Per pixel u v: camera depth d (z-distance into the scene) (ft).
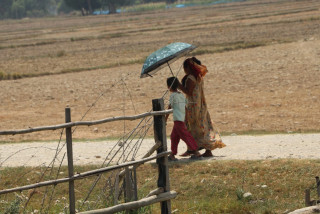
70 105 152.05
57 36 467.93
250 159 74.13
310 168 66.90
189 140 73.36
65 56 286.25
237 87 160.76
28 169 75.66
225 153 80.18
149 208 52.34
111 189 54.24
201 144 75.10
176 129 73.46
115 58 257.34
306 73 172.96
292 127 109.40
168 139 97.66
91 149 90.07
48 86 186.80
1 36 543.39
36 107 152.05
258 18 436.76
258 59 209.05
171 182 66.23
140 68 212.23
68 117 42.70
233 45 258.16
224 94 152.25
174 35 353.72
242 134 101.71
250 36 297.33
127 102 149.89
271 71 181.78
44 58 283.59
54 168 75.77
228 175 67.31
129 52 278.67
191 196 62.13
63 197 62.54
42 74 218.59
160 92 161.99
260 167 68.69
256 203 58.23
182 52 63.57
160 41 323.57
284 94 145.79
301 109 127.13
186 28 398.01
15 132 39.55
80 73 214.90
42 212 55.62
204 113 75.05
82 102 155.33
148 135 106.42
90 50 307.17
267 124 113.60
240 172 67.92
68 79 199.82
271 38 277.03
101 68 223.51
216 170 69.00
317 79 162.40
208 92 156.97
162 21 552.00
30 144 99.40
